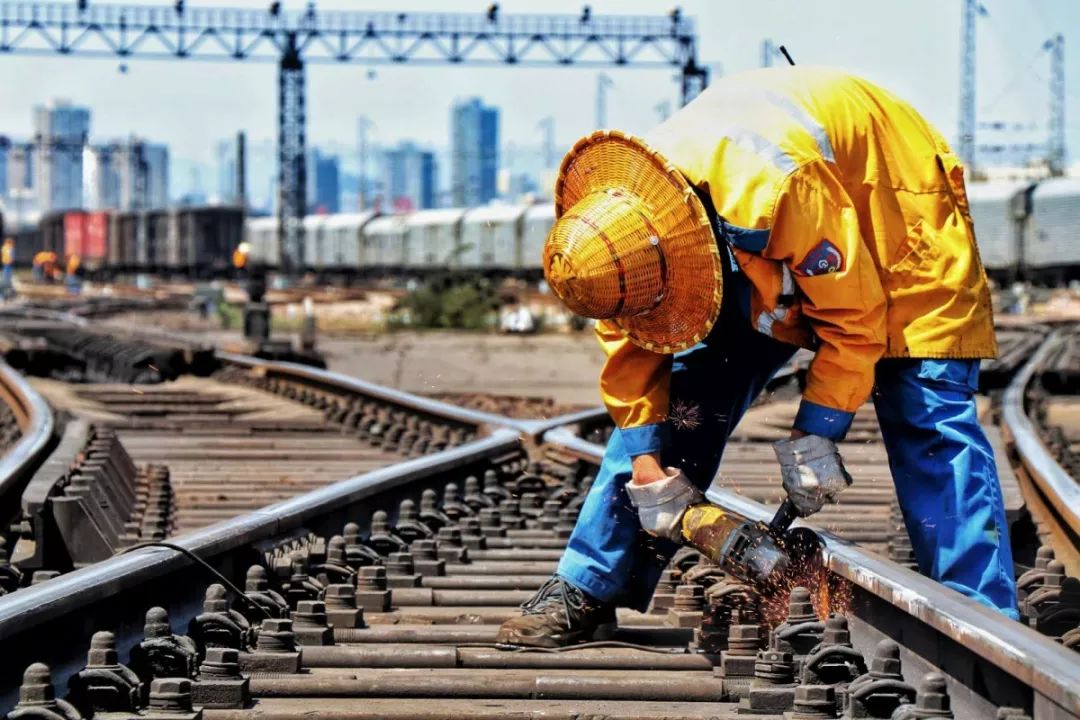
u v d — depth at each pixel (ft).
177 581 33.19
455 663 33.22
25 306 341.21
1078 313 335.67
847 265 31.22
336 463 75.72
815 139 31.65
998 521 33.24
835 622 28.02
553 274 31.83
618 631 36.19
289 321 322.34
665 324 32.07
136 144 613.93
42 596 27.12
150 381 143.84
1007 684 24.34
